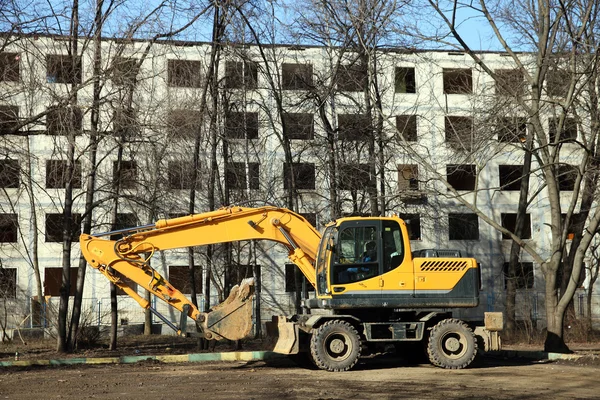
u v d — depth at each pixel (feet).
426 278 53.01
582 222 86.79
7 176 65.31
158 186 71.92
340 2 74.90
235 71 85.25
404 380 44.88
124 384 44.45
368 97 82.02
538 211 146.00
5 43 59.77
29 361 60.90
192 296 79.10
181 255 123.85
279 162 117.60
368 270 52.60
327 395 37.70
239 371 52.11
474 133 63.52
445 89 121.19
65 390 41.86
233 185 99.35
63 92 64.44
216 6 72.95
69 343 79.10
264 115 99.14
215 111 77.97
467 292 53.42
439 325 52.54
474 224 139.23
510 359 61.05
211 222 52.95
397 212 108.78
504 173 149.48
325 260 52.95
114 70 62.90
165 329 127.13
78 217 84.43
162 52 72.59
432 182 100.42
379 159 82.94
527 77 63.21
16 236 123.95
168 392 39.88
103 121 67.21
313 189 108.17
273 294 135.03
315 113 91.66
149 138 65.67
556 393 38.32
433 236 142.82
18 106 64.08
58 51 65.72
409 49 79.71
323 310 58.29
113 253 51.24
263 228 53.83
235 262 101.96
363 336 52.80
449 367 52.13
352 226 52.95
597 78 62.90
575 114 63.52
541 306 140.46
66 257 77.05
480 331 53.52
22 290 124.26
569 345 80.53
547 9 60.70
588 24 62.69
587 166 69.41
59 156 70.23
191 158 72.79
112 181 74.95
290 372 50.60
